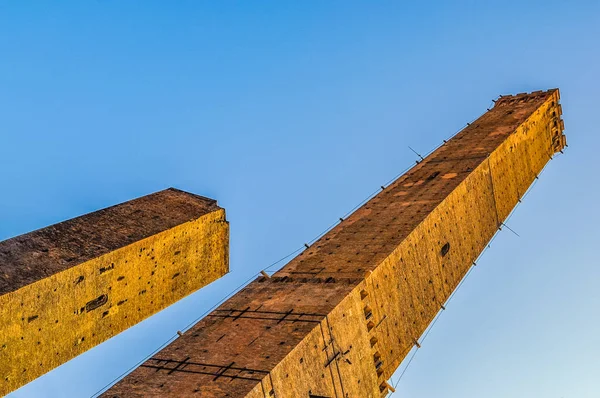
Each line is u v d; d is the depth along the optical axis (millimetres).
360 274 40250
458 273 49406
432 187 52875
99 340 36844
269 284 41750
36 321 33562
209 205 45125
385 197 53594
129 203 41938
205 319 38281
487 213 55219
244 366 32094
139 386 31594
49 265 34656
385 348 40156
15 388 32531
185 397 30266
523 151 64375
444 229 48875
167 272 40938
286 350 33094
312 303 37719
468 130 66438
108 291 37250
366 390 37594
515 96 74688
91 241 37375
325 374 34781
